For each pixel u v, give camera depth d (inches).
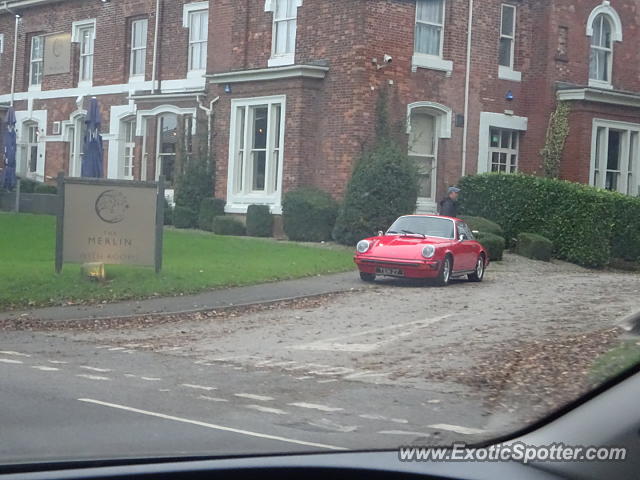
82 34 1407.5
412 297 653.9
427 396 349.1
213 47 1173.1
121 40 1332.4
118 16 1337.4
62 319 559.2
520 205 992.9
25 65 1496.1
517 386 313.4
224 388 366.9
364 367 418.9
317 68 1000.9
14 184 1312.7
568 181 1031.6
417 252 712.4
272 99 1045.2
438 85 1046.4
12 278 646.5
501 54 1116.5
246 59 1109.7
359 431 280.2
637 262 1016.9
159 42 1279.5
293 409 323.9
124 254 674.2
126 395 342.0
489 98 1095.6
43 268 693.3
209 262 773.9
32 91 1478.8
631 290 693.3
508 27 1121.4
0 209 1284.4
